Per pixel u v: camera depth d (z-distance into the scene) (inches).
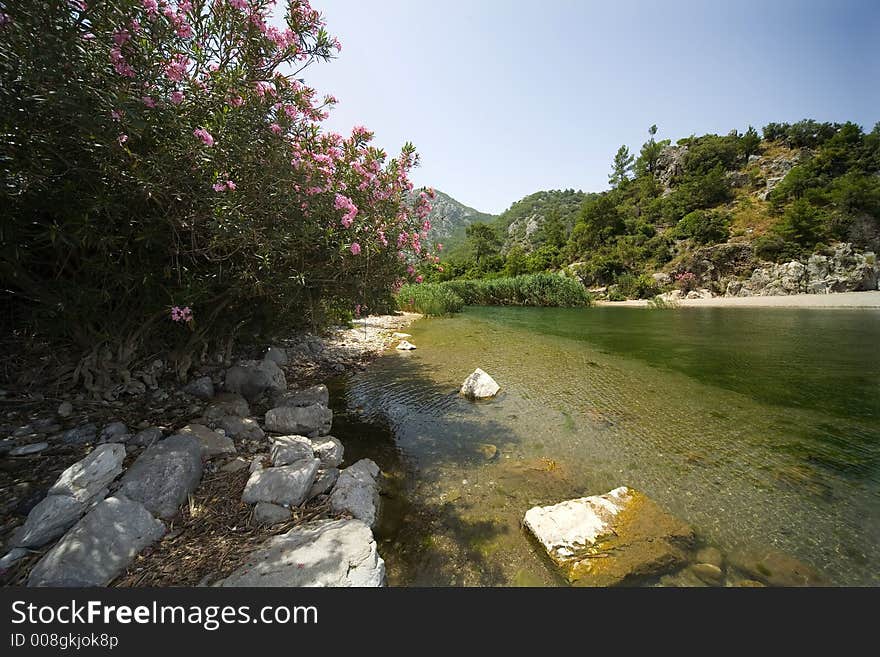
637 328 614.5
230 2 135.9
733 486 150.8
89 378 176.7
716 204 2175.2
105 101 110.4
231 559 97.5
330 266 197.0
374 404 245.4
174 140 135.9
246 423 174.4
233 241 158.7
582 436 198.8
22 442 136.6
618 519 124.9
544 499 143.4
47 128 118.1
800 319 699.4
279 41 147.8
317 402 216.7
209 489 127.1
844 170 1969.7
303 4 152.2
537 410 235.9
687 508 136.6
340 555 97.9
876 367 334.3
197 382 209.8
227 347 253.3
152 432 151.0
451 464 169.6
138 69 121.2
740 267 1414.9
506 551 115.7
